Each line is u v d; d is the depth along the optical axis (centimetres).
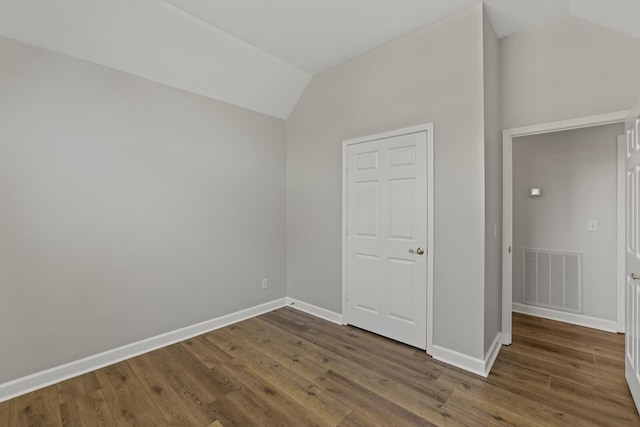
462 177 233
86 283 234
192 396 199
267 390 205
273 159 369
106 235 244
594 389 201
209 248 310
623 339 276
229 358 249
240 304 337
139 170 262
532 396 195
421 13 236
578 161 309
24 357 207
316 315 348
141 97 262
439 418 176
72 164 227
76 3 204
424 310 257
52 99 218
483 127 223
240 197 336
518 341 275
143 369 233
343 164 314
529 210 339
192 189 296
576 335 286
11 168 203
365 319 302
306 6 228
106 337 243
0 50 199
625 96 220
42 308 215
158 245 273
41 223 215
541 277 333
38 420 178
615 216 290
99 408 188
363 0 221
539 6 227
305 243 362
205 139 306
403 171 268
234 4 225
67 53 223
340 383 212
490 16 239
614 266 292
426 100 253
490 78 241
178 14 235
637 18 197
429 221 251
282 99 355
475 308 227
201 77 289
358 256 306
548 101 250
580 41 236
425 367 233
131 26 229
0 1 188
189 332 292
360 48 289
